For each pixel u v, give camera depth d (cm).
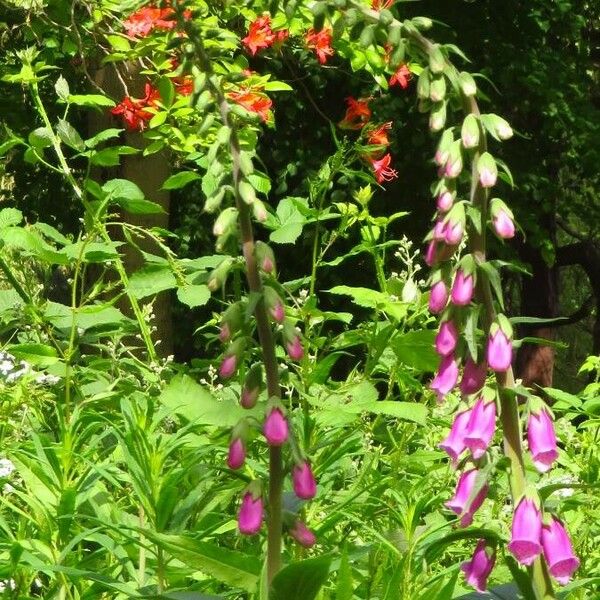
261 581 237
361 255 1429
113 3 629
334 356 420
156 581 305
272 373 238
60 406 398
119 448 355
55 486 309
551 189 1623
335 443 378
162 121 602
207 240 1553
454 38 1501
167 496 288
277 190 1501
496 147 1595
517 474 233
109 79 922
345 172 503
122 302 896
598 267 2098
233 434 233
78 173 1535
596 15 1916
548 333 1969
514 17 1587
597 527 410
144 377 454
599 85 1928
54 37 1036
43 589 322
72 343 420
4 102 1315
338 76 1491
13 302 468
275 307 234
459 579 343
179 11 253
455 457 235
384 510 380
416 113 1488
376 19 238
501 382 234
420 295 439
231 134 241
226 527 320
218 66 571
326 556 216
